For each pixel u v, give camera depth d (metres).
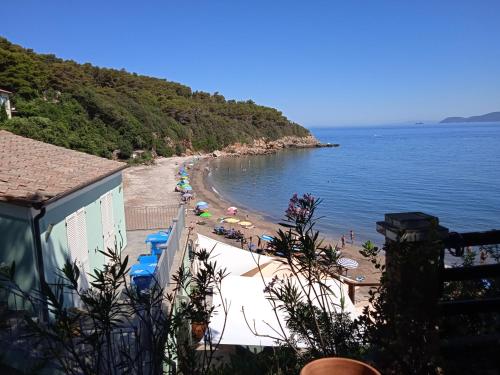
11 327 6.38
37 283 8.20
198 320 4.11
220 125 116.00
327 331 3.87
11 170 9.59
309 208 3.70
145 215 18.66
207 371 4.04
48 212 8.76
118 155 66.75
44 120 45.06
